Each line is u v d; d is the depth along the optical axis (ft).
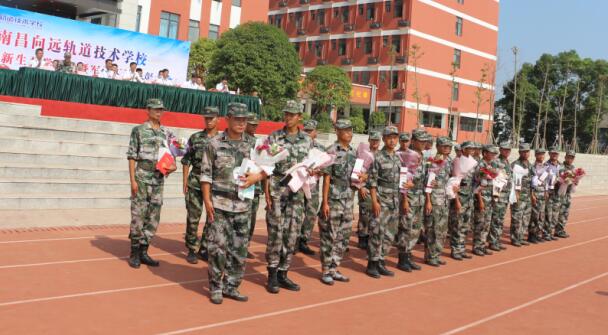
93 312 15.57
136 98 48.60
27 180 31.94
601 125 157.28
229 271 17.95
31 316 14.83
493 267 27.30
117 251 23.40
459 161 27.30
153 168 21.12
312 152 19.58
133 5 83.30
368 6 134.92
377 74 131.34
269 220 19.36
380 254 23.12
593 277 26.30
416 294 20.79
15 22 55.47
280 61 83.05
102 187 34.86
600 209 63.36
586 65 145.89
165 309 16.40
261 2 108.58
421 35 127.24
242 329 15.19
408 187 23.77
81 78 45.60
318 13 146.30
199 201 22.70
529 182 34.86
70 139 39.65
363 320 16.99
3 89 42.19
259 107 56.85
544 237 37.91
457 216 28.37
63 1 68.23
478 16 141.49
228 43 82.02
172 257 23.45
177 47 66.85
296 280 21.49
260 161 17.84
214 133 23.07
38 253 21.86
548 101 145.59
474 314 18.72
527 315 19.08
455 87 136.77
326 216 20.95
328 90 103.09
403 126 125.18
